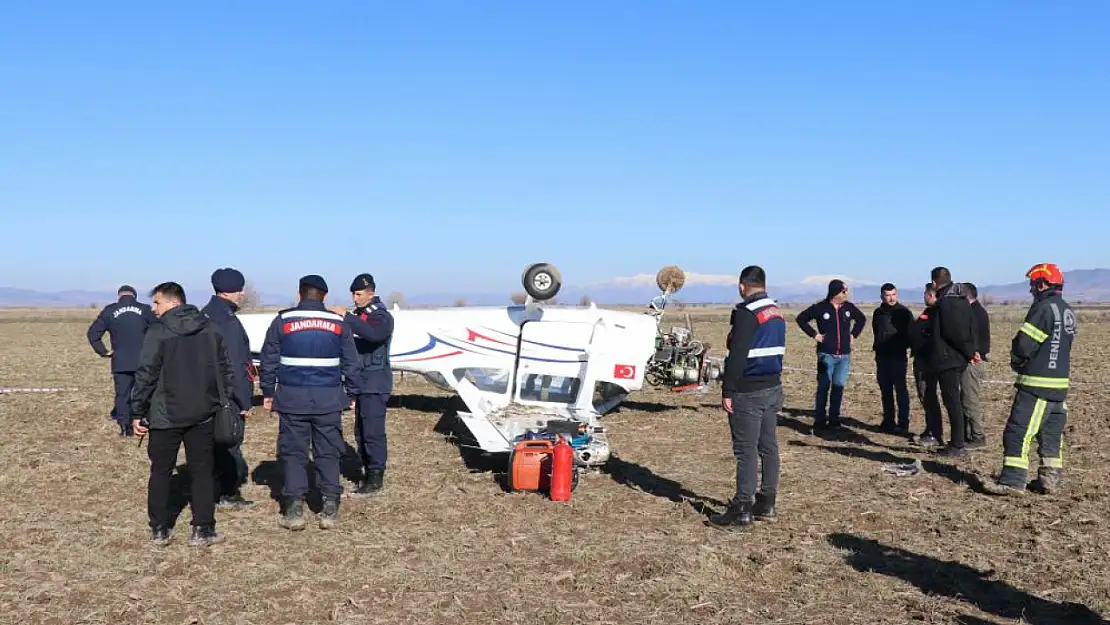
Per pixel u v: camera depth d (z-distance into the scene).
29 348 29.45
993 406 13.53
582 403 10.52
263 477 8.80
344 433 11.31
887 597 5.49
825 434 11.31
